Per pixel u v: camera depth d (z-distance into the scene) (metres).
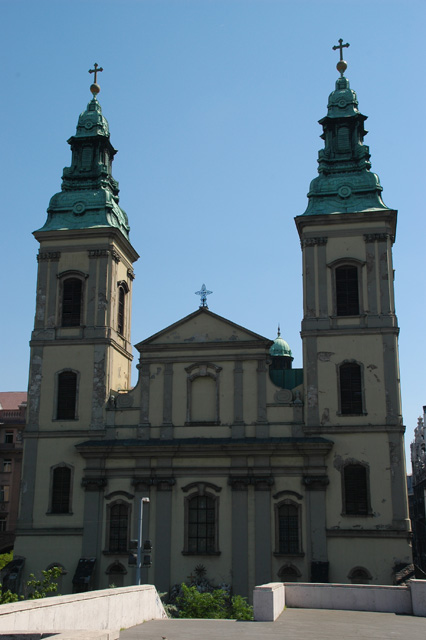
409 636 18.31
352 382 45.19
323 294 46.88
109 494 45.22
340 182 49.19
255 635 18.19
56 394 47.88
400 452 43.28
